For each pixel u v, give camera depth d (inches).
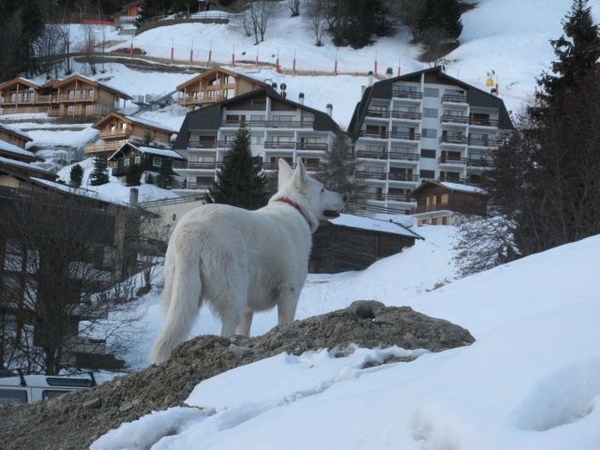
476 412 130.0
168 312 298.0
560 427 119.7
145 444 193.3
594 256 654.5
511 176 1278.3
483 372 146.9
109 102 4345.5
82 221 1165.1
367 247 1979.6
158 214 1894.7
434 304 586.2
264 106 3228.3
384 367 210.1
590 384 128.4
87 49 5280.5
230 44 5521.7
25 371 1097.4
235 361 250.4
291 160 3139.8
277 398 203.6
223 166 2085.4
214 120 3211.1
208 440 180.5
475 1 5969.5
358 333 253.6
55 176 2068.2
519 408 126.3
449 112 3277.6
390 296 1529.3
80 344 1148.5
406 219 2677.2
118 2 6727.4
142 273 1610.5
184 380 240.7
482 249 1333.7
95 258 1209.4
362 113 3248.0
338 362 229.0
